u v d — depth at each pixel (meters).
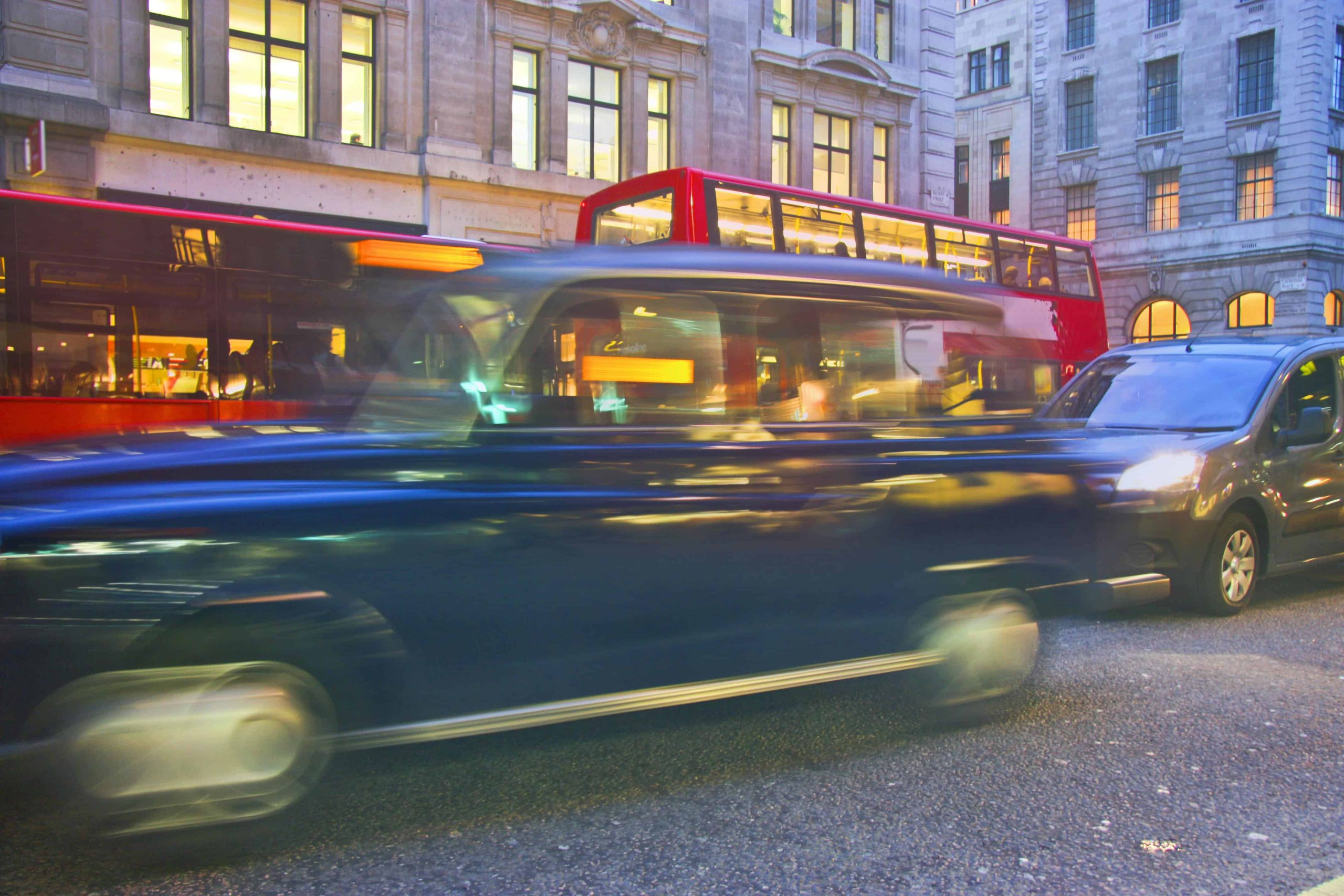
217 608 2.72
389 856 2.95
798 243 10.98
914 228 12.20
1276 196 32.62
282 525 2.81
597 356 3.54
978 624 4.18
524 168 18.72
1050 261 13.76
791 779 3.61
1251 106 33.34
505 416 3.34
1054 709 4.45
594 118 19.88
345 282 8.49
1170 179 35.44
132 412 8.30
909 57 24.80
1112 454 4.76
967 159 41.56
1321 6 31.61
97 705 2.61
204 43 15.51
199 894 2.69
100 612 2.61
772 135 22.58
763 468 3.63
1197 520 6.10
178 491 2.81
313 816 3.23
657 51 20.53
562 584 3.20
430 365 3.56
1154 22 35.62
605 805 3.35
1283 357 6.91
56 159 14.43
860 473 3.85
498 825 3.18
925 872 2.91
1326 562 6.88
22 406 7.97
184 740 2.70
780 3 22.64
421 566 2.98
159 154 15.25
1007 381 4.79
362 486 2.98
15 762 2.54
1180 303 34.94
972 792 3.51
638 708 3.34
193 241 8.48
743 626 3.57
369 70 17.38
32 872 2.79
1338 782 3.64
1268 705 4.50
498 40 18.39
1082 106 37.94
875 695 4.64
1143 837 3.16
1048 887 2.83
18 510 2.65
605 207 11.06
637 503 3.33
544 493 3.19
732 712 4.38
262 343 8.59
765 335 3.91
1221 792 3.53
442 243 8.64
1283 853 3.07
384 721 2.96
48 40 14.32
